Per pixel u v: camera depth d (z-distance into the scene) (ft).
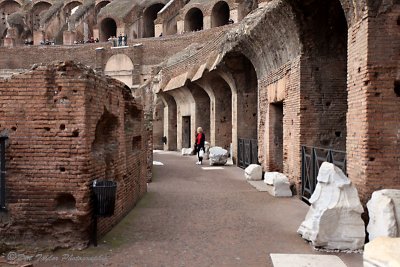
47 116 23.29
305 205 36.22
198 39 133.08
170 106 106.83
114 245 24.57
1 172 23.56
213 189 45.39
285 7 37.58
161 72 108.47
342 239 23.70
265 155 53.62
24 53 163.02
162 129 112.68
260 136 56.18
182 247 24.43
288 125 43.60
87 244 23.88
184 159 80.79
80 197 23.16
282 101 46.85
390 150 26.13
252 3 128.06
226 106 80.79
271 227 29.01
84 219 23.39
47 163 23.29
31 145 23.31
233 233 27.50
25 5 202.28
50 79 23.35
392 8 25.91
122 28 166.71
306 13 37.19
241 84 67.41
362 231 23.79
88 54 156.04
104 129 28.86
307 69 39.45
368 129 26.17
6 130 23.43
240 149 67.82
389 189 25.08
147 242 25.34
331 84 39.58
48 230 23.39
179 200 38.96
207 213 33.45
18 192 23.34
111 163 28.17
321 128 39.70
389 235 22.59
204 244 25.04
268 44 47.11
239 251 23.72
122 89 31.35
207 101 90.17
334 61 39.47
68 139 23.22
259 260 22.18
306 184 38.50
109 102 27.43
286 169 44.47
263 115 55.06
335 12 37.35
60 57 159.74
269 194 41.98
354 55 28.32
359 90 27.30
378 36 26.00
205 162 74.74
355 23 28.09
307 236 24.89
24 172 23.34
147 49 144.15
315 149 35.35
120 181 30.50
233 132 71.26
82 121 23.17
